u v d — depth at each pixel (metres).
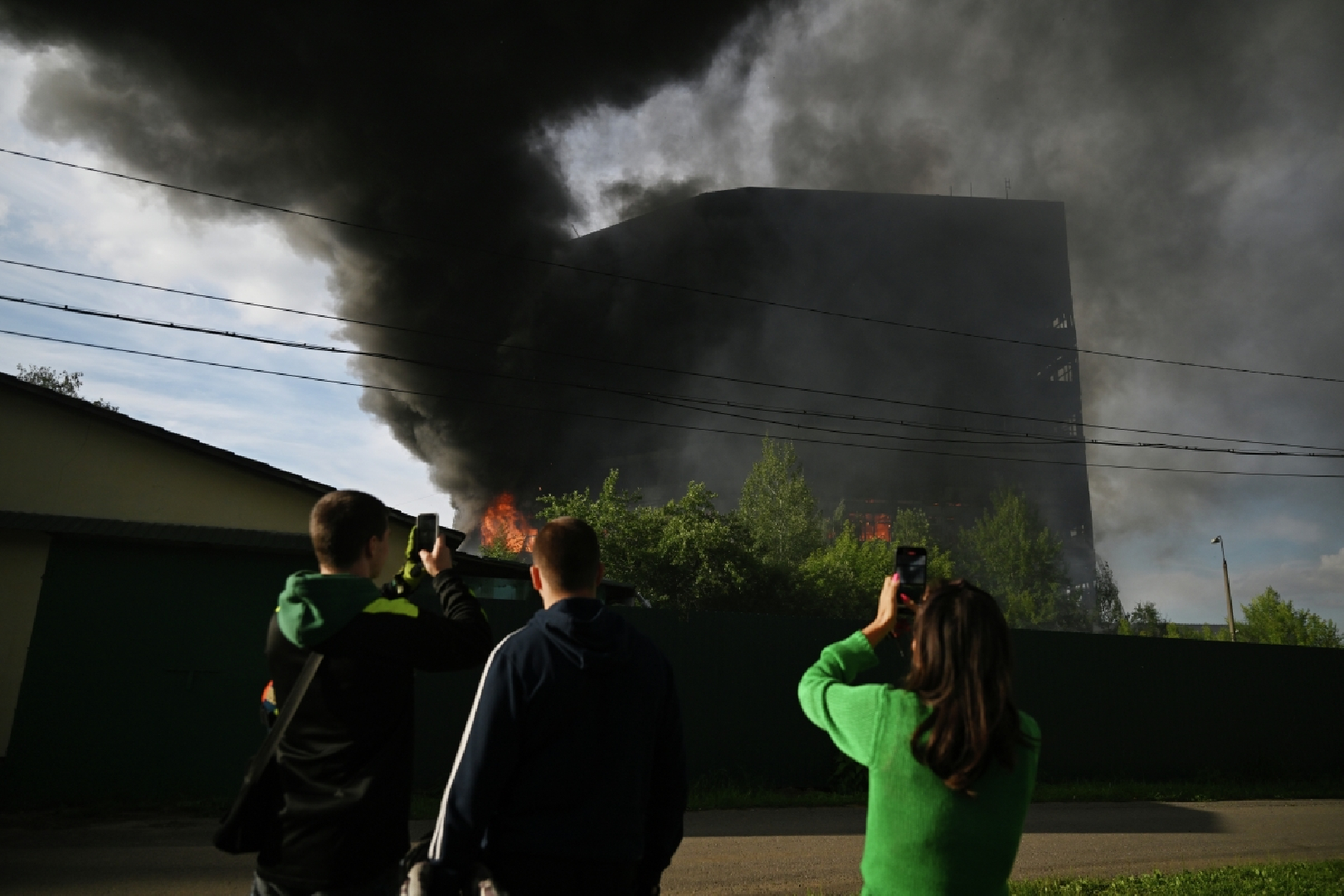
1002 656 1.88
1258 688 16.75
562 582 2.21
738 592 29.30
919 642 1.95
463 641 2.30
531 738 2.00
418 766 9.98
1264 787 15.00
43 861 6.40
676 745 2.28
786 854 7.69
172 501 13.26
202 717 9.36
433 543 2.53
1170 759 15.55
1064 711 14.81
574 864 1.94
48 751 8.84
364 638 2.14
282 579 9.91
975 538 51.00
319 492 13.90
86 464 12.99
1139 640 15.76
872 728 1.94
